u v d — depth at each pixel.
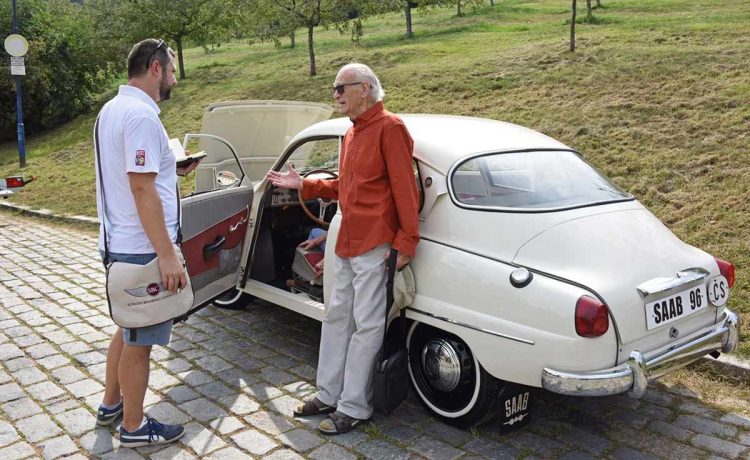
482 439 3.47
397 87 13.92
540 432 3.53
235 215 4.61
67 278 6.64
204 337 4.96
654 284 3.13
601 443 3.42
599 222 3.41
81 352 4.64
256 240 4.79
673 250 3.46
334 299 3.67
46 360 4.51
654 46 13.05
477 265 3.30
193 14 23.06
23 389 4.07
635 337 3.04
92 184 12.78
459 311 3.33
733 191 6.59
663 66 11.16
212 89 19.42
